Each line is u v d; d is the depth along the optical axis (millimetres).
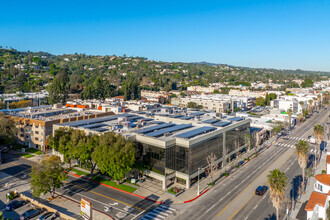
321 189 63719
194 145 72312
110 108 133000
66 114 127500
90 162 78250
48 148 103750
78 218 55750
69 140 79062
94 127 90375
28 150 104250
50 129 104062
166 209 60250
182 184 74438
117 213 58156
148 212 58781
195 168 73875
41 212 57562
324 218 52344
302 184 71375
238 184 75000
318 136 100062
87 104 151375
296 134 145000
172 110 126062
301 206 62344
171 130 80625
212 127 85000
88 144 73938
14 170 83688
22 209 59625
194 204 62812
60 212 57250
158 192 69188
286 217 56844
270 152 109250
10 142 99812
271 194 49781
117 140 68812
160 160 71312
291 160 98312
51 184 61875
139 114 118375
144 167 75688
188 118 103750
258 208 60906
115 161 65938
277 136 138625
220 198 66062
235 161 95250
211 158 77688
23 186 72188
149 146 73688
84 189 70438
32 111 127750
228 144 91312
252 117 162000
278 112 179750
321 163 95562
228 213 58438
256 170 86938
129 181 75625
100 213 58031
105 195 67062
